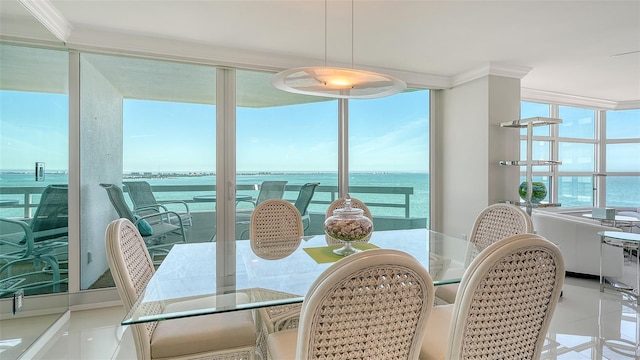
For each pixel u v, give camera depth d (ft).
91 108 10.12
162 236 11.02
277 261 6.36
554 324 8.61
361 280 3.11
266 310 6.12
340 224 6.17
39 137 8.95
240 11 8.17
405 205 14.30
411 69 12.85
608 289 11.13
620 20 8.69
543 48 10.72
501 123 12.35
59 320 8.92
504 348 3.84
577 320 8.83
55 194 9.37
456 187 13.91
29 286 8.69
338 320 3.14
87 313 9.63
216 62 10.86
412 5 7.86
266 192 12.17
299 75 6.40
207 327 5.20
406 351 3.54
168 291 5.13
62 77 9.53
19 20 8.16
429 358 4.64
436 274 5.82
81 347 7.60
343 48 10.63
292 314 6.15
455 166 13.96
